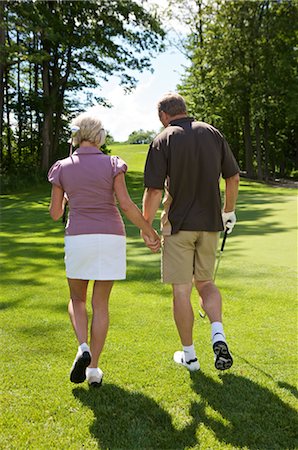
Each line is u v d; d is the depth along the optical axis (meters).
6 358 3.37
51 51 25.12
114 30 24.44
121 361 3.33
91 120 2.99
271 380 3.05
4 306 4.64
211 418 2.62
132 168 35.84
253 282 5.46
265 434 2.47
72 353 3.47
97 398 2.83
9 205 15.78
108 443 2.41
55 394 2.87
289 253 7.10
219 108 31.25
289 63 28.28
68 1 23.83
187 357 3.20
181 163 3.09
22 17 21.22
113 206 3.00
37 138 27.61
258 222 10.26
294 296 4.90
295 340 3.72
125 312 4.43
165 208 3.23
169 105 3.21
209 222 3.16
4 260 6.92
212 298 3.21
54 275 5.99
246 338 3.76
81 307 3.08
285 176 41.34
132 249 7.60
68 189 2.97
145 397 2.85
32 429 2.52
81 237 2.91
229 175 3.29
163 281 3.24
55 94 26.27
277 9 28.34
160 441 2.43
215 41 29.28
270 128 37.41
